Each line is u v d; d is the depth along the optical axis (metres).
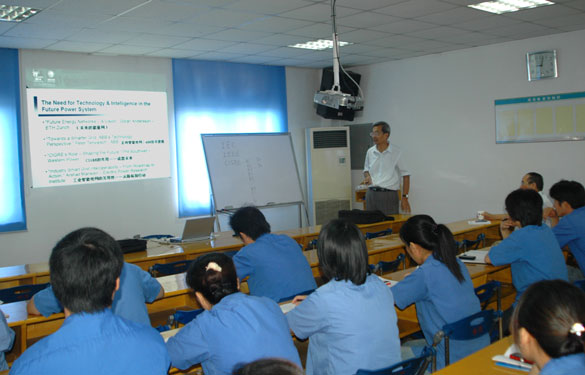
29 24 5.04
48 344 1.21
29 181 6.26
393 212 6.55
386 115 8.57
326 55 7.61
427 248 2.41
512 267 3.00
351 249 1.92
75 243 1.29
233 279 1.85
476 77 7.33
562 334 1.08
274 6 4.82
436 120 7.87
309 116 9.02
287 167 8.23
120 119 6.90
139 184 7.08
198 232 5.14
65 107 6.47
